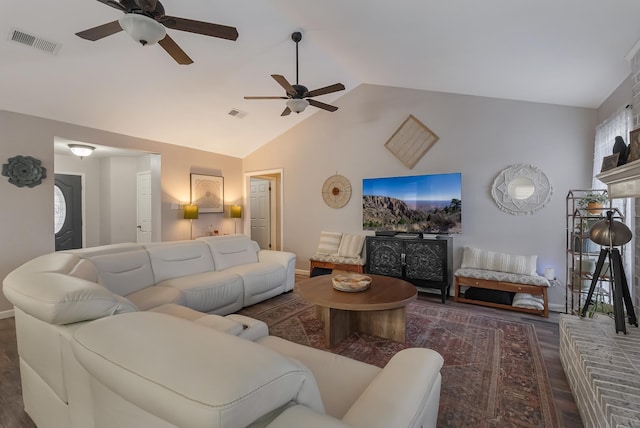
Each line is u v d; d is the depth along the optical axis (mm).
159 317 994
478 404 1941
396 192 4812
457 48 3029
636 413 1312
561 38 2400
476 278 3889
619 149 2225
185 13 3145
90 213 6273
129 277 2902
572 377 2033
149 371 713
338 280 2990
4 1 2518
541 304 3625
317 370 1455
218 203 6223
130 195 6414
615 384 1523
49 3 2615
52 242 3955
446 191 4426
